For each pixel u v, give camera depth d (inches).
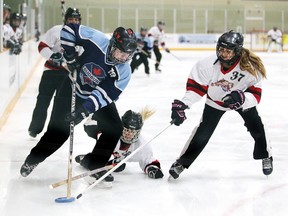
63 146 244.8
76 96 180.9
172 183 189.3
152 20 805.9
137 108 372.5
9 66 339.9
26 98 394.3
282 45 1098.7
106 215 153.1
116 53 163.9
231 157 233.0
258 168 214.4
